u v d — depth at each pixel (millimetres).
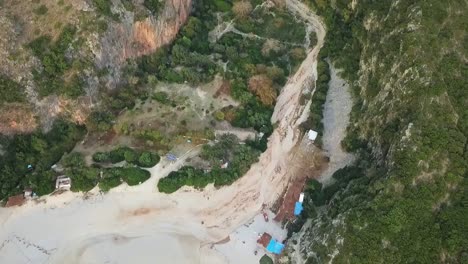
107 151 82625
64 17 81625
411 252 67188
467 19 79500
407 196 70188
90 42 81938
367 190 74125
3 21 78562
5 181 77625
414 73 76562
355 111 87500
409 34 78938
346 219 72125
